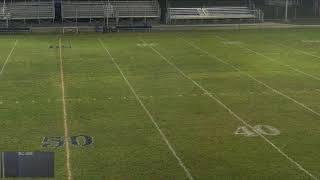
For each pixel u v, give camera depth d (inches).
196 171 421.1
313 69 830.5
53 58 926.4
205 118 564.4
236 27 1416.1
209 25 1464.1
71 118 560.4
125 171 419.2
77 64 869.8
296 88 701.3
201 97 653.9
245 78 764.0
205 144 482.9
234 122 550.0
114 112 585.3
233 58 931.3
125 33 1298.0
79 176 407.2
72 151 461.4
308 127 533.0
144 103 624.4
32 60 904.3
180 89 695.1
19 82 731.4
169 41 1149.1
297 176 410.9
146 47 1060.5
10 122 544.4
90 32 1310.3
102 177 406.6
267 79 757.3
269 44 1099.3
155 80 749.9
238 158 448.8
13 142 481.4
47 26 1412.4
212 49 1034.7
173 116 571.5
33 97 648.4
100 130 520.7
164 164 434.6
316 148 472.4
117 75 783.1
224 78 764.0
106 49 1033.5
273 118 564.7
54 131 515.8
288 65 864.3
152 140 492.7
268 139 497.0
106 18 1478.8
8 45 1079.0
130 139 495.2
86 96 655.1
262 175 413.7
